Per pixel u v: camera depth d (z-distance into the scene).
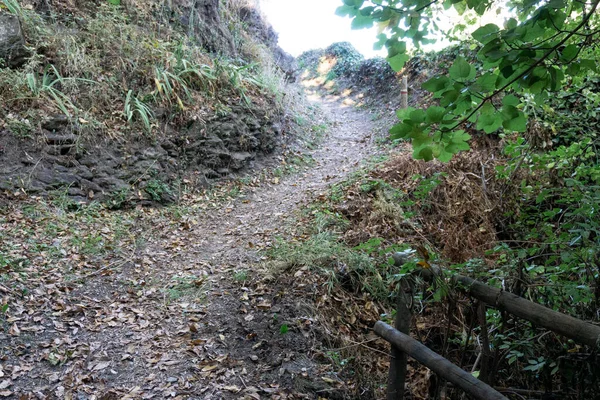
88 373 3.17
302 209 6.18
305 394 3.12
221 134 7.80
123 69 7.36
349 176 6.96
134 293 4.28
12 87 6.03
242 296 4.22
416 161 6.37
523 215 3.62
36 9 7.52
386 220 5.45
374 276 4.59
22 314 3.65
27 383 3.01
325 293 4.31
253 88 9.25
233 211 6.63
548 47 1.48
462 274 2.32
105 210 5.88
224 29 11.25
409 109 1.72
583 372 1.97
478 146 6.28
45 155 5.86
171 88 7.43
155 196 6.43
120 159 6.48
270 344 3.61
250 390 3.09
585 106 4.93
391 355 2.68
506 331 2.33
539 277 2.27
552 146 4.88
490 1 1.88
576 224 2.44
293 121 10.04
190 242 5.55
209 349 3.53
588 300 2.03
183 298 4.24
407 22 1.68
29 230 4.84
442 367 2.17
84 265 4.57
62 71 6.80
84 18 7.96
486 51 1.48
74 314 3.82
